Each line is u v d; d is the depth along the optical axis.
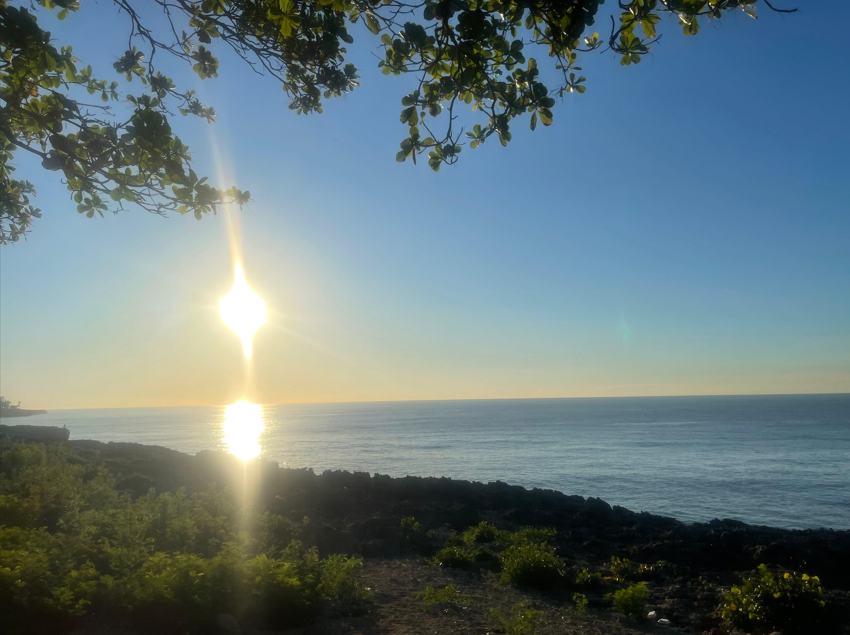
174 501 11.16
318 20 5.42
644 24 4.26
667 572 12.33
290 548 9.11
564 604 9.45
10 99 5.38
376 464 59.22
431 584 10.07
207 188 5.46
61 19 5.52
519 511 17.92
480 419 174.88
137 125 4.91
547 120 4.83
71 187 5.59
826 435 96.06
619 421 149.38
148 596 6.13
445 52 4.70
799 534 15.73
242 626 6.79
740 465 56.91
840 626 8.27
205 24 5.72
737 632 8.31
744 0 4.11
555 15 4.14
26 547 7.16
